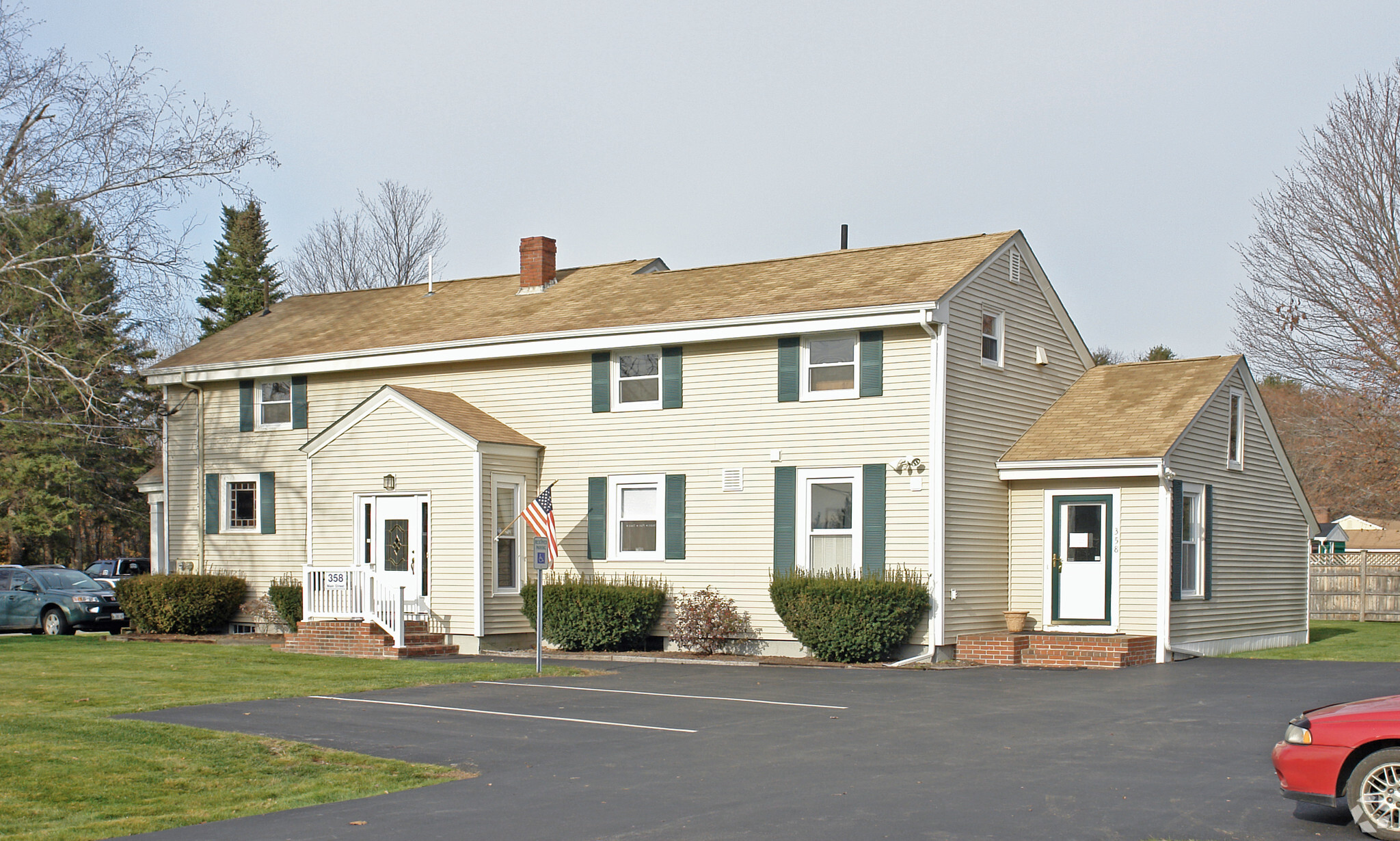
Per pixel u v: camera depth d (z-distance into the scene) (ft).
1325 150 127.03
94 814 32.73
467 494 80.43
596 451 83.35
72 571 99.86
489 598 80.43
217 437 99.91
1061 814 31.50
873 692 56.90
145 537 169.27
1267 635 86.99
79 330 100.53
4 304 97.14
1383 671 65.16
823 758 39.70
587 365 84.33
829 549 75.41
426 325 94.89
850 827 30.25
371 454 84.69
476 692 56.85
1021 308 82.07
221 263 200.13
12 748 40.68
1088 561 75.10
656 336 80.28
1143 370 85.87
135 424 115.55
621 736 44.42
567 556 83.71
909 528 72.59
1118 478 73.92
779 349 77.36
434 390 89.56
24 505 146.72
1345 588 116.88
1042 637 70.64
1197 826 30.30
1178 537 74.18
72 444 142.72
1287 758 30.71
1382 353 123.34
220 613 93.66
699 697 54.95
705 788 35.19
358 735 44.47
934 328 72.49
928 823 30.60
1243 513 84.43
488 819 31.63
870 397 74.28
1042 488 76.95
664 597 79.71
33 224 96.27
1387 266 123.75
